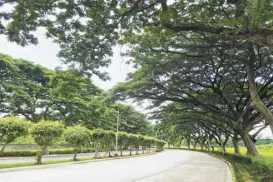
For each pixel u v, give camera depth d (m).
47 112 27.53
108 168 14.62
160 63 15.93
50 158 21.62
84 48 8.13
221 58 14.08
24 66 26.23
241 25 6.16
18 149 24.00
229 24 6.38
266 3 5.45
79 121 29.78
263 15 5.64
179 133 58.19
